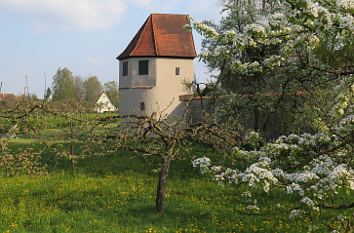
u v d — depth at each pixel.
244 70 7.59
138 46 40.91
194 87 33.41
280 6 6.29
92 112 25.33
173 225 12.60
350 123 6.41
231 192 16.75
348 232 5.93
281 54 7.21
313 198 6.01
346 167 5.74
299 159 6.74
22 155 14.32
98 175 20.94
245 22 26.69
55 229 11.92
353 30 5.41
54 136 20.55
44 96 14.18
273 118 22.97
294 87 13.99
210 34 7.01
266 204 14.69
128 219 13.15
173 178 19.61
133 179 19.73
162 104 40.34
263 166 5.93
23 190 17.44
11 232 11.29
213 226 12.35
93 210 14.41
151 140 14.93
